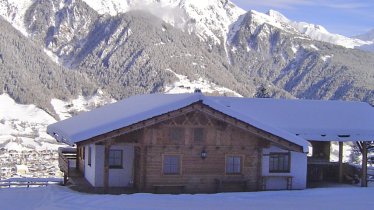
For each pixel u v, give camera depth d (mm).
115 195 19469
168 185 21125
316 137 23891
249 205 18203
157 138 21047
